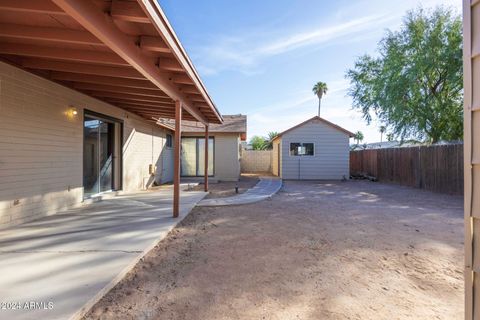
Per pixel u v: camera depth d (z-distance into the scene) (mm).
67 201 6355
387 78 13406
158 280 3068
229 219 5949
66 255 3494
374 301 2697
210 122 10234
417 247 4230
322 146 16141
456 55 11500
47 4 2826
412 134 13523
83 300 2455
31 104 5207
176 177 5746
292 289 2912
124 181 9250
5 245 3830
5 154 4629
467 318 1433
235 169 14539
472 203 1405
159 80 4656
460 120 12484
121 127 9031
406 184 13016
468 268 1428
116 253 3596
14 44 4141
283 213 6613
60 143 6078
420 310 2551
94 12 2830
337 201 8469
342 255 3895
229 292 2828
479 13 1365
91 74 5090
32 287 2662
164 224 5102
